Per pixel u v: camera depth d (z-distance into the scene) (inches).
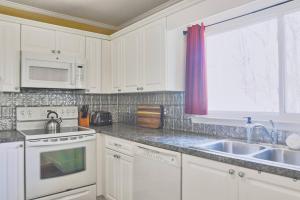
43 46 100.6
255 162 48.8
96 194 101.5
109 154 97.3
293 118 65.1
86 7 107.5
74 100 120.0
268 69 71.9
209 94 88.0
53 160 89.2
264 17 70.9
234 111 79.0
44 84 98.5
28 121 103.6
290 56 66.8
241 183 51.3
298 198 42.6
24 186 83.1
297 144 59.5
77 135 95.2
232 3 65.6
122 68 111.9
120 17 120.7
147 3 103.5
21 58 93.8
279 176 45.1
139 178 79.7
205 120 87.4
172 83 88.9
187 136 82.6
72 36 109.3
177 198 65.6
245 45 77.5
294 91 65.9
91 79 115.3
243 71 78.0
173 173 66.9
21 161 82.4
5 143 79.4
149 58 94.5
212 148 69.6
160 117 103.1
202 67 84.0
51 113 109.0
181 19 81.0
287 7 65.8
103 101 131.0
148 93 113.5
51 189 88.1
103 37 119.5
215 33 84.7
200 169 59.7
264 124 71.1
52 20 113.6
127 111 128.0
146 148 76.4
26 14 106.0
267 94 72.1
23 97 104.6
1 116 99.1
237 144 71.1
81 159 97.3
